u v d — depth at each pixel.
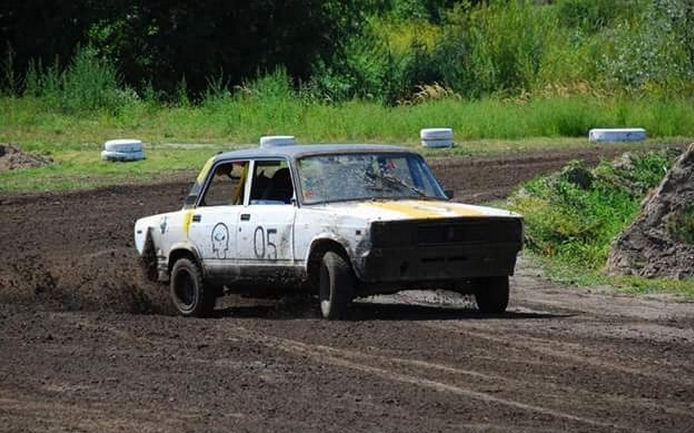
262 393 16.92
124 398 16.78
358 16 89.75
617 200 38.41
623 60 76.00
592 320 22.61
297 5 87.00
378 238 21.34
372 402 16.36
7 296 27.14
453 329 21.34
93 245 35.00
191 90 87.31
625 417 15.56
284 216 23.00
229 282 24.17
